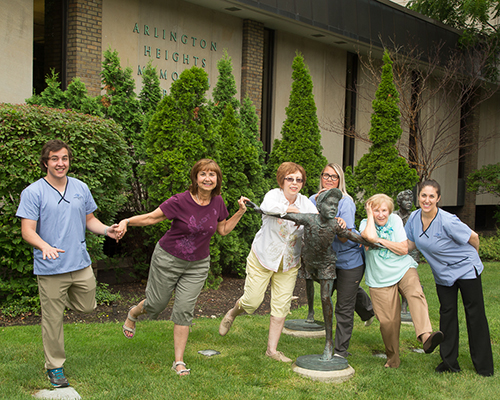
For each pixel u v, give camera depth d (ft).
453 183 60.44
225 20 36.35
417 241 14.14
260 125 39.88
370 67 46.65
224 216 13.65
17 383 11.44
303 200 14.73
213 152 24.20
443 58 48.65
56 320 11.51
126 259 25.49
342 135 47.26
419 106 43.39
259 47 38.22
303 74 31.24
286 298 14.32
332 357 13.53
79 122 19.81
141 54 31.42
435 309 21.71
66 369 12.51
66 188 11.78
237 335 16.48
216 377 12.41
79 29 27.96
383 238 14.03
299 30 40.42
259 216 27.91
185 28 33.86
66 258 11.48
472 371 13.87
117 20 30.01
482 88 55.67
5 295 19.31
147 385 11.65
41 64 28.32
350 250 14.51
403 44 44.83
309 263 13.55
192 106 23.29
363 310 16.29
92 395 11.08
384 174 33.91
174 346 13.67
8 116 18.25
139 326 17.13
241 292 24.40
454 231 13.35
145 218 12.62
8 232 18.33
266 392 11.60
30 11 26.71
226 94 30.14
